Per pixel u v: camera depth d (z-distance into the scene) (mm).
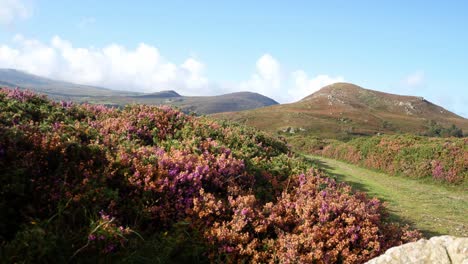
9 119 9844
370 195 17438
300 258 7211
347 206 9633
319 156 39938
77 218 6441
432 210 15375
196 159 10086
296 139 49656
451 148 25078
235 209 8516
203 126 15633
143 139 12781
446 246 5730
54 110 13484
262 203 9898
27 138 7781
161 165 8703
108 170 7871
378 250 8164
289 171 12953
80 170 7512
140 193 7770
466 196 20094
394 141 30125
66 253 5574
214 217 8156
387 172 27031
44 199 6531
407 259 5781
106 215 6500
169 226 7445
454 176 22781
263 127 140375
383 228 9562
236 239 7480
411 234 9820
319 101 197375
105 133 12000
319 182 11883
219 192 9422
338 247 7949
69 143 8188
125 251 6094
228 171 10156
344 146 36656
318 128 137125
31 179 6664
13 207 6184
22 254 5109
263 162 13320
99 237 5941
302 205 9406
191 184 8742
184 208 7949
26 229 5535
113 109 15570
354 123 153125
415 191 20109
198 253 6922
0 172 6543
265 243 7742
